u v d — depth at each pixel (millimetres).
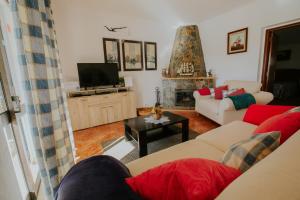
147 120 2293
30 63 1151
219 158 1240
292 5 2754
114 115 3555
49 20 1593
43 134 1248
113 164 834
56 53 1711
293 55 4410
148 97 4594
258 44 3301
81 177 692
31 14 1144
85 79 3334
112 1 3100
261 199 393
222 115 2660
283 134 997
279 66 4586
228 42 3824
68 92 3207
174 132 2377
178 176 619
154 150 2271
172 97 4512
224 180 600
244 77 3648
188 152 1341
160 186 622
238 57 3703
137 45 4152
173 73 4645
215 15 3922
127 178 726
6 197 1008
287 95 4125
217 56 4164
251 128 1686
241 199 406
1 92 1247
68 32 3324
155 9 3488
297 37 4188
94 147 2418
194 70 4520
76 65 3471
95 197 557
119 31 3859
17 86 1468
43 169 1281
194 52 4484
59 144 1400
